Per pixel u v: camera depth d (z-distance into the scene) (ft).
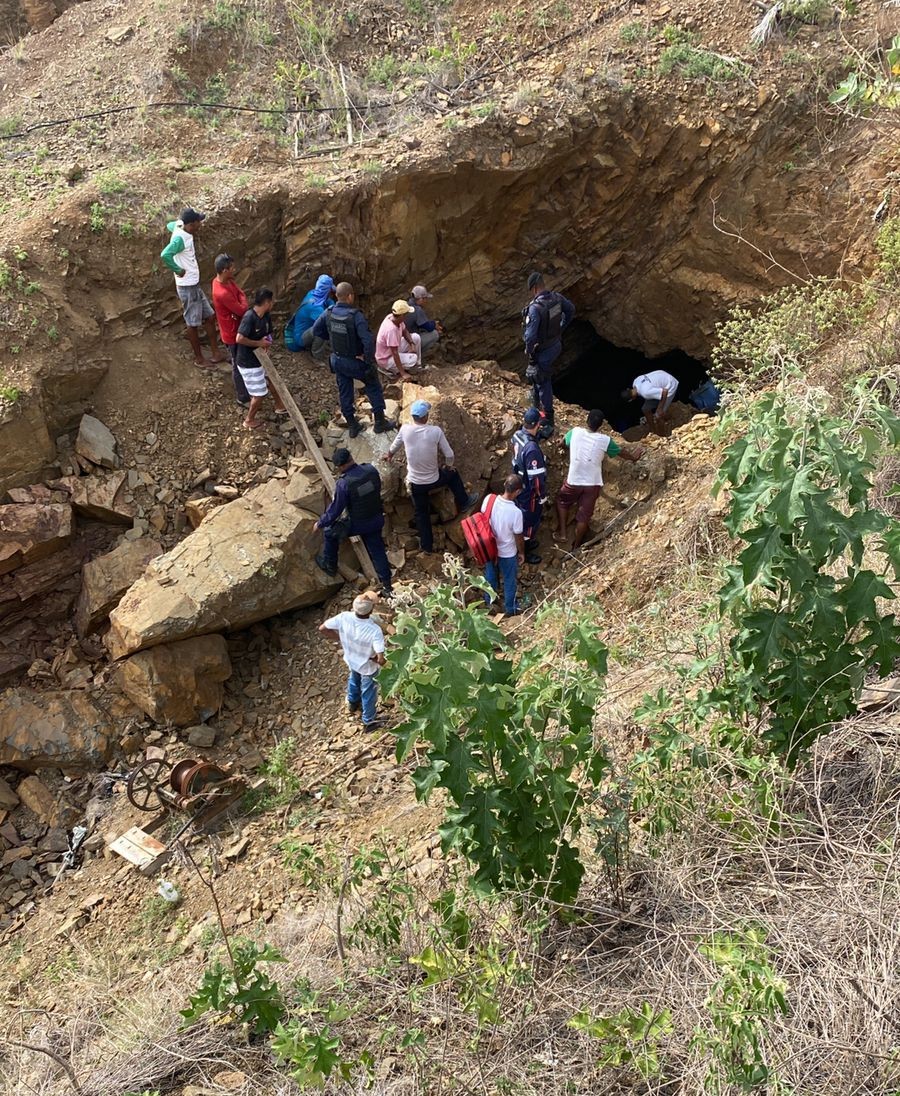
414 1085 12.69
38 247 30.83
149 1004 17.17
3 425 28.43
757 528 12.49
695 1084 11.28
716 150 36.63
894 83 24.64
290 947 17.22
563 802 13.06
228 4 39.88
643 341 42.52
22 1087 15.85
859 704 16.24
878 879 12.69
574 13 39.45
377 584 30.12
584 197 38.34
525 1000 12.91
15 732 26.63
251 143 36.11
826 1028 11.28
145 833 24.68
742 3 37.65
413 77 38.81
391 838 20.59
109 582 28.68
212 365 32.58
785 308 30.94
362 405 32.55
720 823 14.39
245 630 29.84
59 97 38.37
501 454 32.45
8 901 24.41
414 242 36.40
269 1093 13.75
